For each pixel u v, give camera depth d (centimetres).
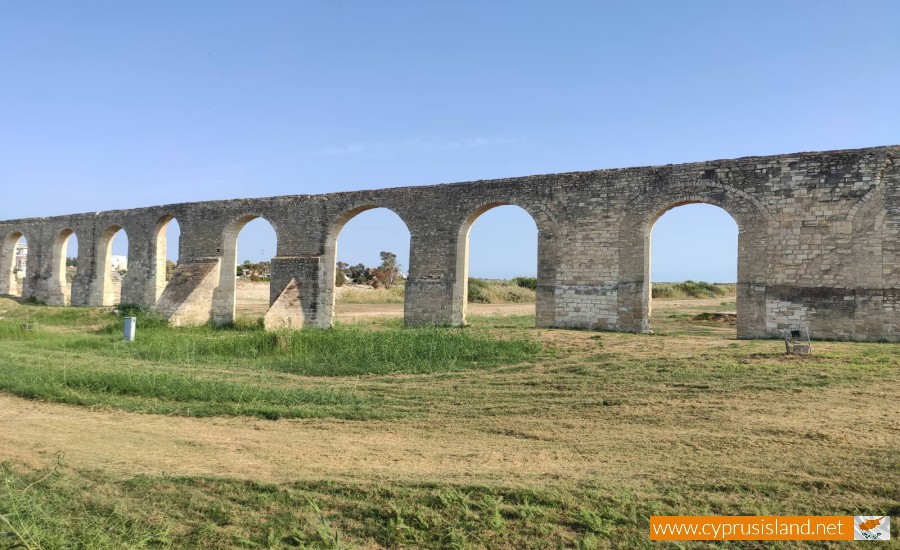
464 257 2486
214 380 1385
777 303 1889
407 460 813
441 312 2453
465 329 2203
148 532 611
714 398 1119
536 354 1664
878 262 1770
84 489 711
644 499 668
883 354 1469
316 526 621
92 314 3116
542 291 2270
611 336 1923
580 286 2200
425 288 2494
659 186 2091
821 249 1845
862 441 838
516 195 2345
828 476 716
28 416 1078
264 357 1789
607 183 2181
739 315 1945
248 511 656
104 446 878
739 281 1952
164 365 1650
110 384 1302
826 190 1850
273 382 1405
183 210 3150
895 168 1767
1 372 1447
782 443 845
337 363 1612
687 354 1536
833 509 639
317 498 680
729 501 661
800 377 1238
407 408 1127
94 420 1050
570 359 1573
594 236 2189
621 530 611
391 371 1511
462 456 831
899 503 646
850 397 1097
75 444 887
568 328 2206
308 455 838
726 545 586
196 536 610
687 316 3441
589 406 1109
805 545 582
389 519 636
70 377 1361
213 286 2936
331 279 2764
